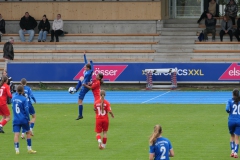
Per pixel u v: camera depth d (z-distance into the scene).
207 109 78.31
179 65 103.94
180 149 49.97
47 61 112.00
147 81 103.94
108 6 121.56
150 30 120.44
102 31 121.94
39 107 81.81
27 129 48.22
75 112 75.94
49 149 50.38
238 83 103.12
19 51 115.19
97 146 51.66
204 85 104.50
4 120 59.16
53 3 122.38
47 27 118.00
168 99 90.88
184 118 69.25
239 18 114.38
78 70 105.75
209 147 50.84
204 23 122.25
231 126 45.59
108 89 104.50
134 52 113.38
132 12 120.75
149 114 73.38
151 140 34.44
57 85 106.94
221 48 113.06
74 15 122.12
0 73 108.94
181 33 117.94
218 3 127.00
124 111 76.69
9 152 49.12
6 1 123.06
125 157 46.53
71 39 118.81
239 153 48.50
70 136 57.09
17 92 47.88
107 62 105.25
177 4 128.12
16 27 123.12
